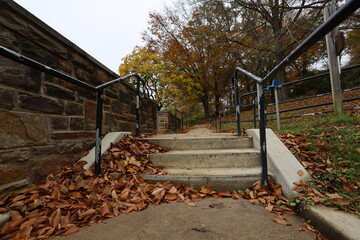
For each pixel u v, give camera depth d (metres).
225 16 9.24
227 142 2.50
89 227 1.15
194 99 18.39
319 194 1.28
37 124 1.60
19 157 1.42
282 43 8.38
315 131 2.45
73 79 1.49
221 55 10.51
